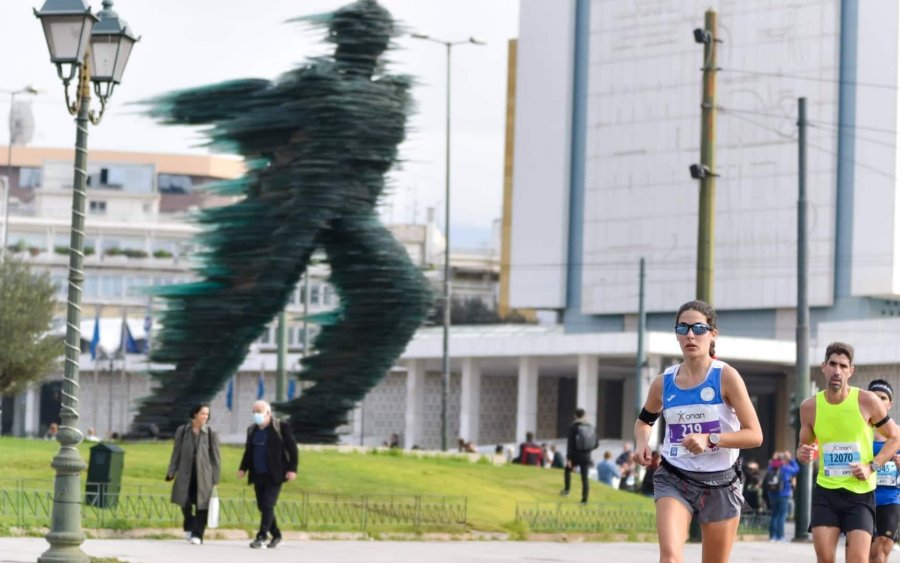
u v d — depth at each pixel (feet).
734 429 50.52
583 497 169.89
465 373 433.48
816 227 480.23
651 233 513.86
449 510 147.13
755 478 202.39
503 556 114.93
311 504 137.69
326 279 203.10
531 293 540.11
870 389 77.56
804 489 164.25
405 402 465.88
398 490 156.76
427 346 431.43
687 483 50.52
